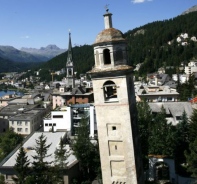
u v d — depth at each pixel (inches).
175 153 2765.7
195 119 2743.6
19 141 3587.6
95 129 3713.1
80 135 2650.1
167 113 3617.1
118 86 1503.4
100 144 1577.3
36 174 2032.5
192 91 6190.9
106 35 1486.2
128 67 1480.1
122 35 1514.5
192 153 2105.1
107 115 1542.8
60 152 2388.0
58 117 4281.5
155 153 2591.0
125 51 1519.4
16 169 2016.5
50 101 7691.9
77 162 2615.7
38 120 5334.6
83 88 6397.6
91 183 2516.0
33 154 2696.9
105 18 1545.3
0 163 2583.7
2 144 3324.3
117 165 1567.4
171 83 7440.9
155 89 6058.1
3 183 2297.0
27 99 7288.4
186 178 2346.2
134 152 1534.2
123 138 1530.5
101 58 1502.2
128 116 1509.6
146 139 2534.5
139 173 1620.3
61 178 2228.1
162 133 2568.9
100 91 1536.7
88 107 4111.7
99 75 1518.2
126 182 1555.1
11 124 5019.7
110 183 1582.2
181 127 2957.7
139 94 5408.5
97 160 2522.1
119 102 1513.3
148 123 2736.2
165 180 2458.2
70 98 6166.3
